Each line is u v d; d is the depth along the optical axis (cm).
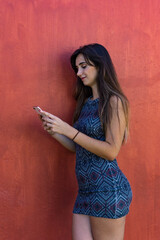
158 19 215
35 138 189
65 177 197
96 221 155
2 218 185
